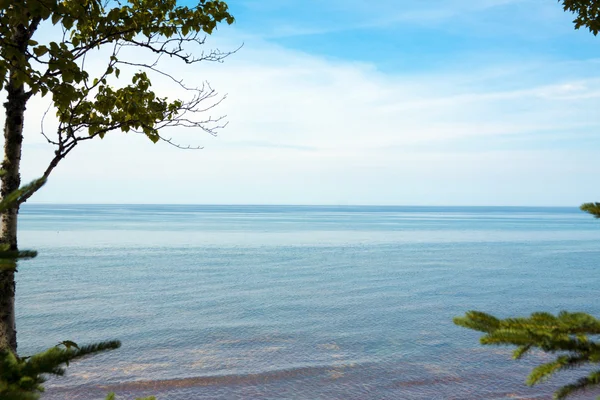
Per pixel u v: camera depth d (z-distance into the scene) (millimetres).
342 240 90938
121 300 32781
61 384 16859
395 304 32312
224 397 16109
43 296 33969
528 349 2105
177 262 54656
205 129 7332
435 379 17672
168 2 6926
